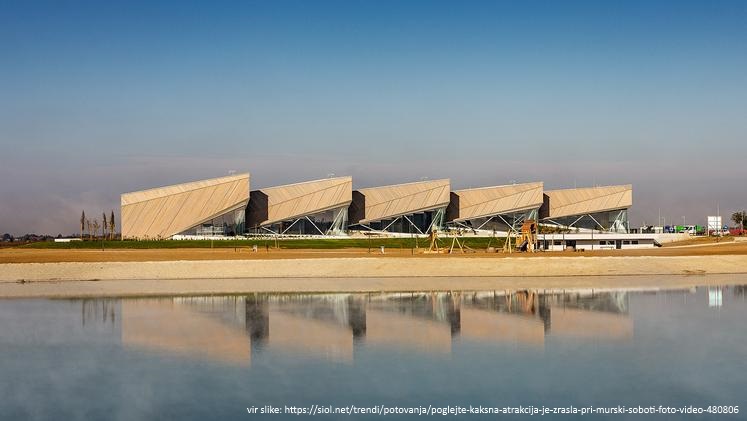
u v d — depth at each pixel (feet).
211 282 226.58
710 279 238.27
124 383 96.63
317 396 89.81
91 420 81.35
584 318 148.15
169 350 117.19
